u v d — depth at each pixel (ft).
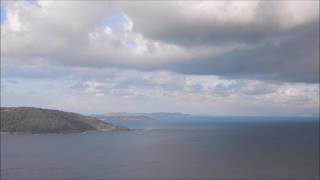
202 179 428.97
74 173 471.21
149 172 476.54
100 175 458.09
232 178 433.48
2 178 444.14
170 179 430.20
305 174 453.99
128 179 431.84
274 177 437.17
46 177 447.42
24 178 443.32
